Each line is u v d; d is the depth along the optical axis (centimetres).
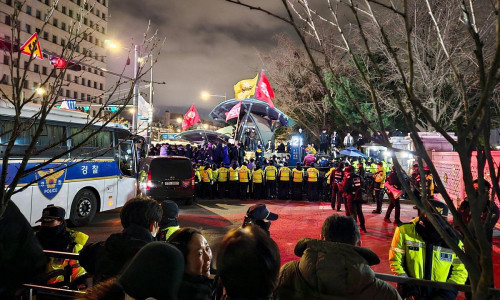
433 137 1691
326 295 202
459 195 1202
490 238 356
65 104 1331
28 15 6000
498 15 93
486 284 97
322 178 1680
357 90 2386
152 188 1428
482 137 107
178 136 3212
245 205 1518
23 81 195
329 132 3462
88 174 1096
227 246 163
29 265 181
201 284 218
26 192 896
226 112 2864
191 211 1351
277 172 1764
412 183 124
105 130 1166
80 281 353
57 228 376
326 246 214
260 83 2645
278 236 946
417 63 1631
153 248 130
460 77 118
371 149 2356
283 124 2875
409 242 326
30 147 178
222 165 1950
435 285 260
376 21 119
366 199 1719
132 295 124
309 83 2994
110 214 1295
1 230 172
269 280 160
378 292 204
